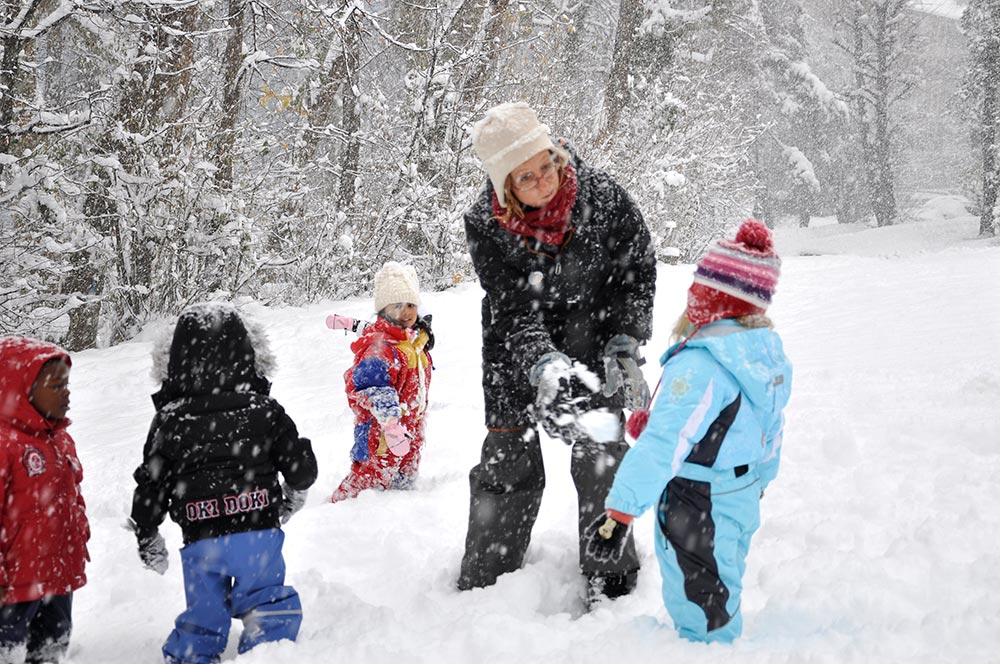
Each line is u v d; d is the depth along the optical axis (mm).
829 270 17359
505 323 3863
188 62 14680
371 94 18516
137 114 13727
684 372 2891
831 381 6965
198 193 13992
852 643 2734
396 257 17625
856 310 12078
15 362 3488
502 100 18672
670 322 12141
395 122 17750
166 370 3764
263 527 3637
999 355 7355
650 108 21562
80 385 10727
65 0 11664
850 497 4457
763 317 3033
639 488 2822
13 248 12547
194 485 3582
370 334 5766
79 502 3738
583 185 3742
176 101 14961
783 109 52688
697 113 24875
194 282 14727
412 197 16000
